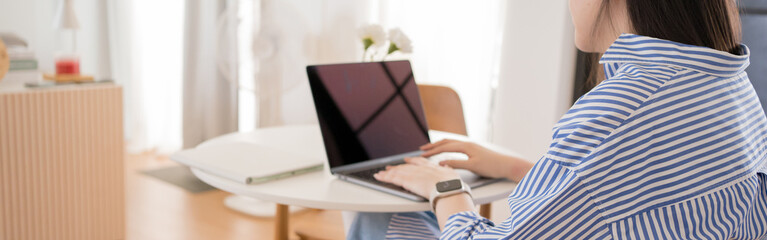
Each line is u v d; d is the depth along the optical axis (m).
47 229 2.04
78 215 2.12
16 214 1.96
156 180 3.37
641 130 0.74
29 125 1.94
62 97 2.01
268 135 1.83
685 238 0.73
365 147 1.43
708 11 0.79
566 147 0.77
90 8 3.93
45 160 2.00
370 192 1.22
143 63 4.04
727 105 0.77
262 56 2.62
